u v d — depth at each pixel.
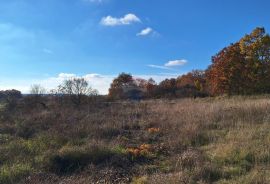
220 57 41.91
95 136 14.28
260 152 10.13
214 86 42.28
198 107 20.72
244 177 8.43
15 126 16.97
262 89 40.50
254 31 40.38
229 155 10.18
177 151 11.56
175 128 15.03
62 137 13.66
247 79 40.75
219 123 15.39
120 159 10.53
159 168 9.82
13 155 11.04
